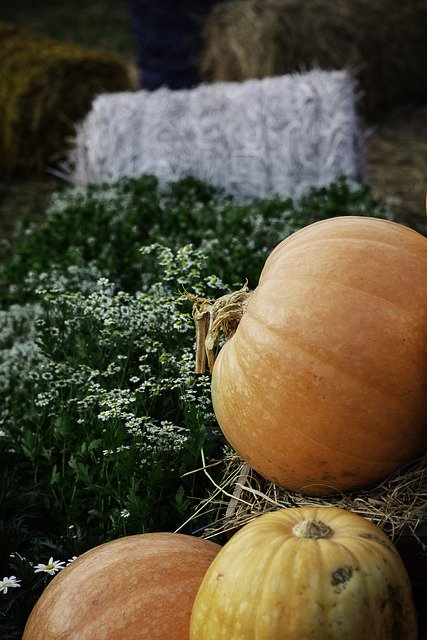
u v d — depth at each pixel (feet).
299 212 8.63
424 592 5.08
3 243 9.57
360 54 17.35
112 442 5.74
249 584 4.38
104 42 25.95
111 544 5.16
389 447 5.03
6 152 14.97
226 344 5.33
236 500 5.41
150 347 6.33
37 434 6.16
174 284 6.84
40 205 13.61
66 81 14.92
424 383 4.96
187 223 8.40
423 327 4.96
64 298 6.72
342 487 5.18
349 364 4.93
